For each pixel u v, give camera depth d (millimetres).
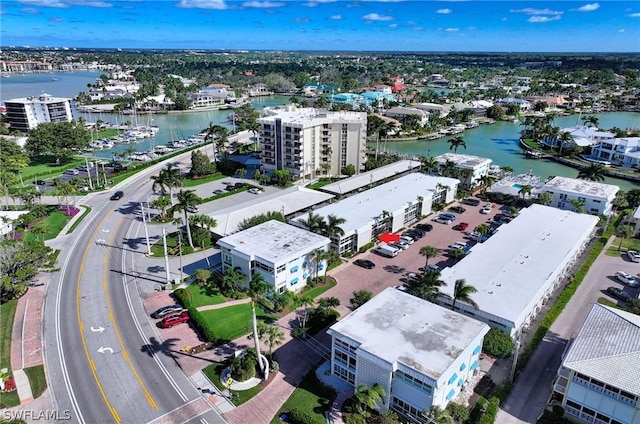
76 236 98938
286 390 54344
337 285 79438
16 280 74375
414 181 123688
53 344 62438
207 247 93375
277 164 146000
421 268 85875
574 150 177625
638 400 45406
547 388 55062
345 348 54094
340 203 105562
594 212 109500
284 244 78688
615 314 56750
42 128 161375
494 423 49562
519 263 75625
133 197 125688
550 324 67375
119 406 51781
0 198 123188
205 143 195750
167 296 74938
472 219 111562
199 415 50531
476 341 53438
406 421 49688
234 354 60281
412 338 52969
